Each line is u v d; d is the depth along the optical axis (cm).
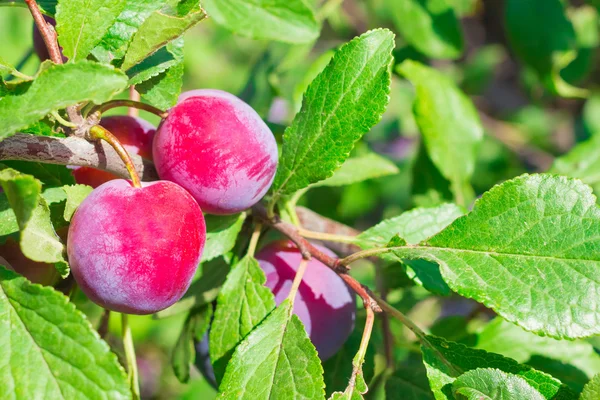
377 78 52
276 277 55
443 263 51
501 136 109
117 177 53
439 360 51
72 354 46
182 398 99
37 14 49
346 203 89
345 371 58
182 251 48
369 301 51
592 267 49
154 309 49
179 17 49
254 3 62
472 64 112
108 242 48
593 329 49
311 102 53
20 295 47
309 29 63
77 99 46
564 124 120
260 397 49
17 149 49
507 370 50
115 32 51
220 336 53
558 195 50
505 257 50
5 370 46
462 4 86
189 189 51
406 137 108
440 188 70
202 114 51
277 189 54
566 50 74
